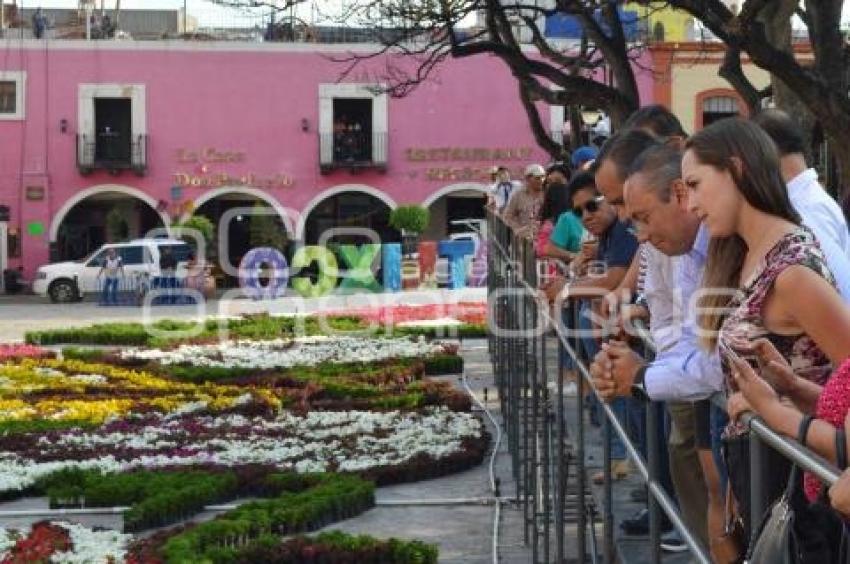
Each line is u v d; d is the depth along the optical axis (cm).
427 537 1283
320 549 1135
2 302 4934
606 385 640
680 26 5094
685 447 689
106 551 1156
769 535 440
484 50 2467
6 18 6197
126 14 6594
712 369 598
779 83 2169
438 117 5594
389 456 1606
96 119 5538
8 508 1422
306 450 1659
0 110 5491
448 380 2417
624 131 802
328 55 5203
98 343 3134
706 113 5050
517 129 5609
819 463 396
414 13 2517
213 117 5553
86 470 1523
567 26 4825
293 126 5569
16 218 5497
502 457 1666
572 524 1107
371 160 5562
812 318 523
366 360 2538
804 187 687
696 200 561
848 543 435
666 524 736
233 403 2050
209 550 1127
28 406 2048
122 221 5519
